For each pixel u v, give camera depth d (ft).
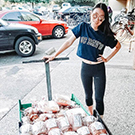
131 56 17.25
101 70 6.20
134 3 30.73
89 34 5.65
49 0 60.85
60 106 5.99
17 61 16.63
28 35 18.15
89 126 4.60
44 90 10.71
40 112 5.62
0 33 16.51
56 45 22.79
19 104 6.12
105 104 8.96
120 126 7.32
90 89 6.68
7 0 55.93
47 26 26.21
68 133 4.31
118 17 26.66
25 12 24.13
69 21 42.68
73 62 15.76
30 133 4.45
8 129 7.34
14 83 11.79
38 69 14.38
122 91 10.31
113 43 5.84
